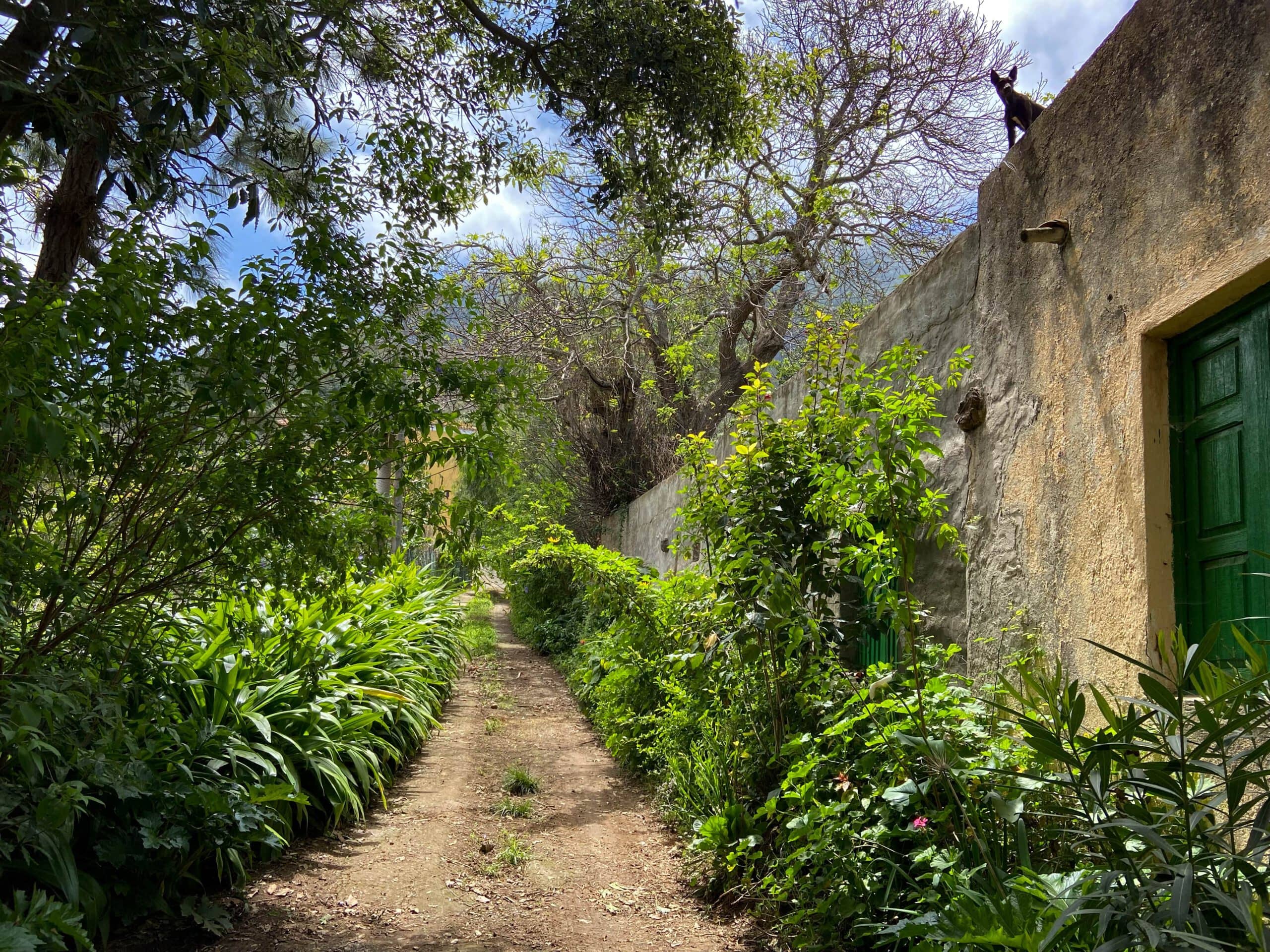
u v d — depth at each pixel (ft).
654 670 21.36
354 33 19.25
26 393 7.91
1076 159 12.51
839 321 23.99
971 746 10.37
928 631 16.21
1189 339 10.62
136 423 10.84
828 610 15.21
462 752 22.98
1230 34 9.52
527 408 13.23
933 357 16.93
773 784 14.60
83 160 13.29
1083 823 8.24
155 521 11.51
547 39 20.67
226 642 14.49
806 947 10.68
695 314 50.37
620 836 16.90
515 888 14.16
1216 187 9.66
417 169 20.68
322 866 14.58
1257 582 9.44
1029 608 13.15
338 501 12.64
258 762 13.62
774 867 12.53
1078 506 12.07
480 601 58.95
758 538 14.99
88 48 10.85
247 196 14.47
